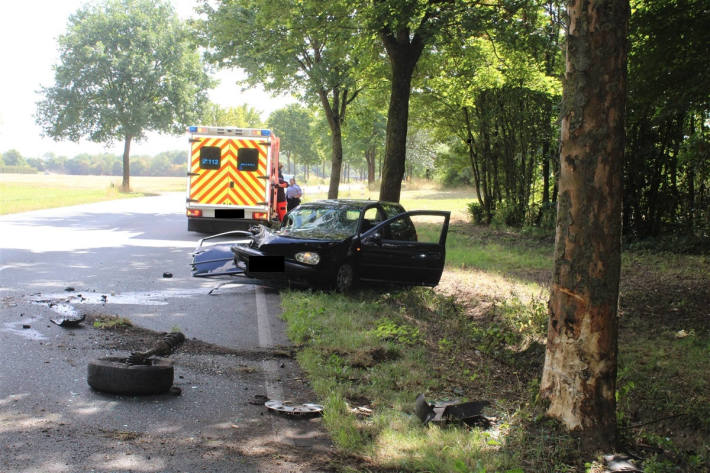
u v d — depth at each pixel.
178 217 25.72
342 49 17.78
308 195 47.12
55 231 17.73
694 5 11.34
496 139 24.33
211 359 6.29
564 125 4.59
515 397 5.84
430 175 67.88
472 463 4.07
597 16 4.38
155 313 8.19
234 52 25.67
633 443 4.80
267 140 18.55
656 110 13.63
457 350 7.42
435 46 16.64
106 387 5.02
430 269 10.68
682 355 7.34
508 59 19.31
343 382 5.76
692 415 5.58
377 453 4.18
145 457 3.91
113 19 51.47
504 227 24.06
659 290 11.26
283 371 6.05
